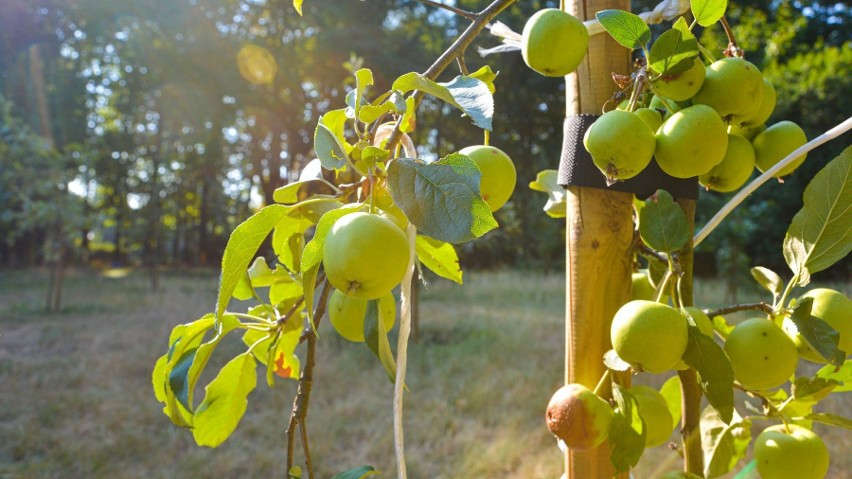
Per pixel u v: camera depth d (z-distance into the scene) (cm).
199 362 82
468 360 671
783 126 87
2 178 1111
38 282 1609
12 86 2117
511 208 1038
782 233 1417
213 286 1540
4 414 511
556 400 76
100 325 921
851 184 76
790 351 75
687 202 86
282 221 79
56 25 2222
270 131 2428
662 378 527
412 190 57
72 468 415
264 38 2153
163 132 2208
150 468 418
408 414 509
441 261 91
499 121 1814
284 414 521
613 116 71
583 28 78
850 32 1634
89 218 1192
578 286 84
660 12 84
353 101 67
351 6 1792
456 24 1797
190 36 2105
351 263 58
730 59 79
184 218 2522
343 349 742
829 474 363
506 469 402
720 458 88
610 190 83
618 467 75
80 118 2286
